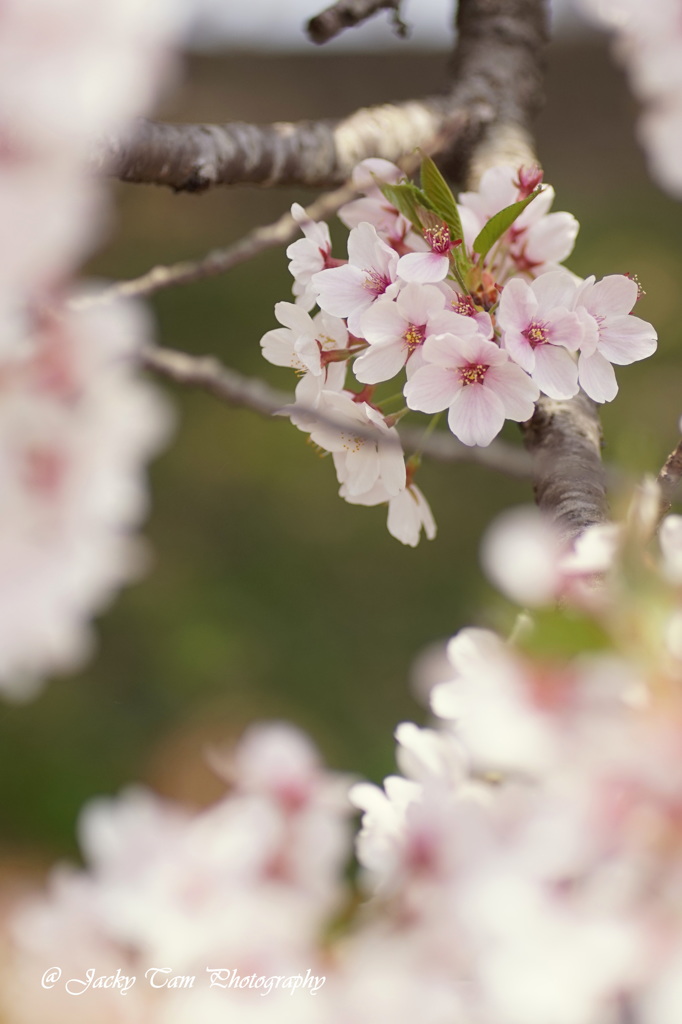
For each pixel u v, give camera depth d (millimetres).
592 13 1093
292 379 2957
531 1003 1044
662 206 3932
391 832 1090
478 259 1203
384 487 1205
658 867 1029
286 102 4660
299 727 2002
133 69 1040
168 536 2508
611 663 1044
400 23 1344
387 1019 1068
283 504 2613
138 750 1903
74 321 1062
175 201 3990
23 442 1064
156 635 2191
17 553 1069
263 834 1086
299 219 1213
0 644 1072
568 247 1229
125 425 1067
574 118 4410
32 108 1024
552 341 1183
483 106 1376
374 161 1227
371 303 1190
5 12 1014
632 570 1051
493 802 1074
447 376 1183
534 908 1046
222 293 3449
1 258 1047
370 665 2164
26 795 1798
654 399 2766
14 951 1098
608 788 1029
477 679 1053
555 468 1214
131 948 1083
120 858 1084
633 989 1035
